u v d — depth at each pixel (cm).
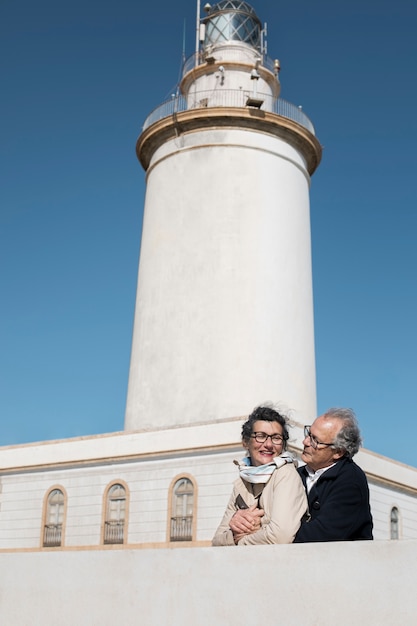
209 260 2777
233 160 2891
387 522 2616
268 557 460
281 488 548
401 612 409
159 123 2998
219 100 3066
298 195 3019
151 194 3044
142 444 2380
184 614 479
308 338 2878
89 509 2439
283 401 2667
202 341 2680
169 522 2256
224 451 2211
